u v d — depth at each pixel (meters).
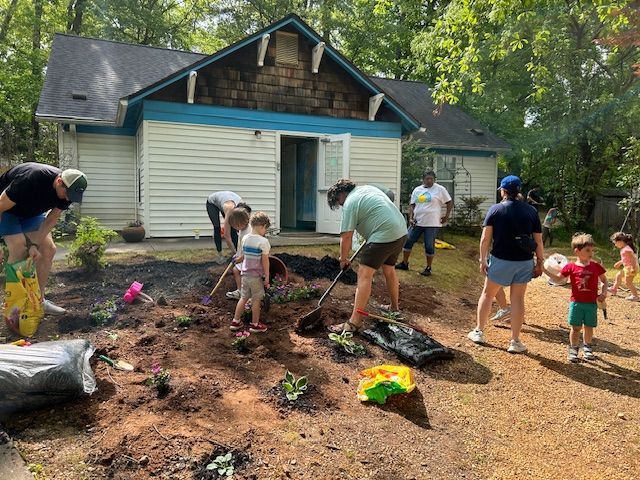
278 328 4.45
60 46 13.34
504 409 3.47
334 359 3.93
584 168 16.16
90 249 5.84
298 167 13.17
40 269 4.45
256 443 2.65
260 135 10.55
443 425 3.17
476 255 10.52
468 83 17.05
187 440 2.57
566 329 5.49
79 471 2.28
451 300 6.38
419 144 14.23
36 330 3.94
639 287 8.20
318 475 2.46
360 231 4.55
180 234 9.98
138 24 23.22
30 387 2.62
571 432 3.21
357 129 11.48
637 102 14.77
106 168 11.59
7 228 4.09
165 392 3.05
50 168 4.12
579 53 14.69
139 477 2.27
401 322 4.99
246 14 26.08
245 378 3.41
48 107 10.57
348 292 5.80
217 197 6.59
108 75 12.64
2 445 2.39
